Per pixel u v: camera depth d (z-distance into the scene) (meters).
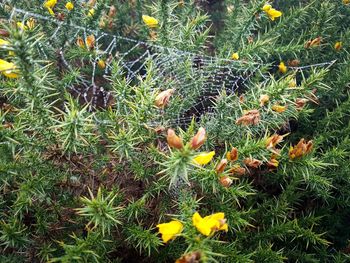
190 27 0.29
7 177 0.20
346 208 0.29
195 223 0.16
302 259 0.26
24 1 0.31
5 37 0.23
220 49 0.34
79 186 0.23
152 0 0.38
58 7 0.33
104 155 0.24
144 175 0.22
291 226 0.23
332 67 0.34
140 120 0.21
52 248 0.22
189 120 0.31
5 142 0.20
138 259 0.24
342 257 0.26
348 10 0.37
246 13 0.31
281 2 0.41
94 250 0.20
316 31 0.34
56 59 0.31
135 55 0.36
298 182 0.24
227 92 0.33
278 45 0.34
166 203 0.23
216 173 0.19
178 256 0.22
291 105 0.24
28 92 0.19
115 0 0.36
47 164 0.21
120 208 0.20
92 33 0.32
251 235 0.25
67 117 0.18
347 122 0.32
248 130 0.23
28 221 0.23
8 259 0.21
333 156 0.26
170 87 0.28
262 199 0.29
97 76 0.34
